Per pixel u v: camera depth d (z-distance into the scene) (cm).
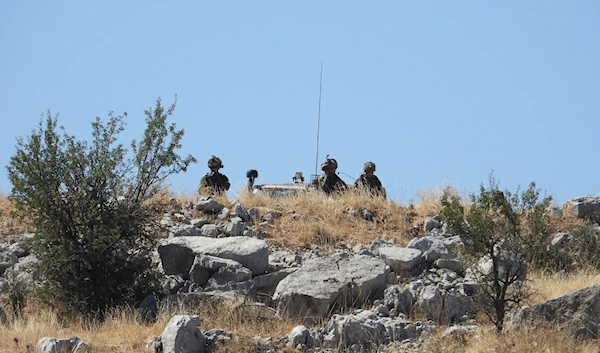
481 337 4434
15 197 5325
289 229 6262
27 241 5353
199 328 4603
